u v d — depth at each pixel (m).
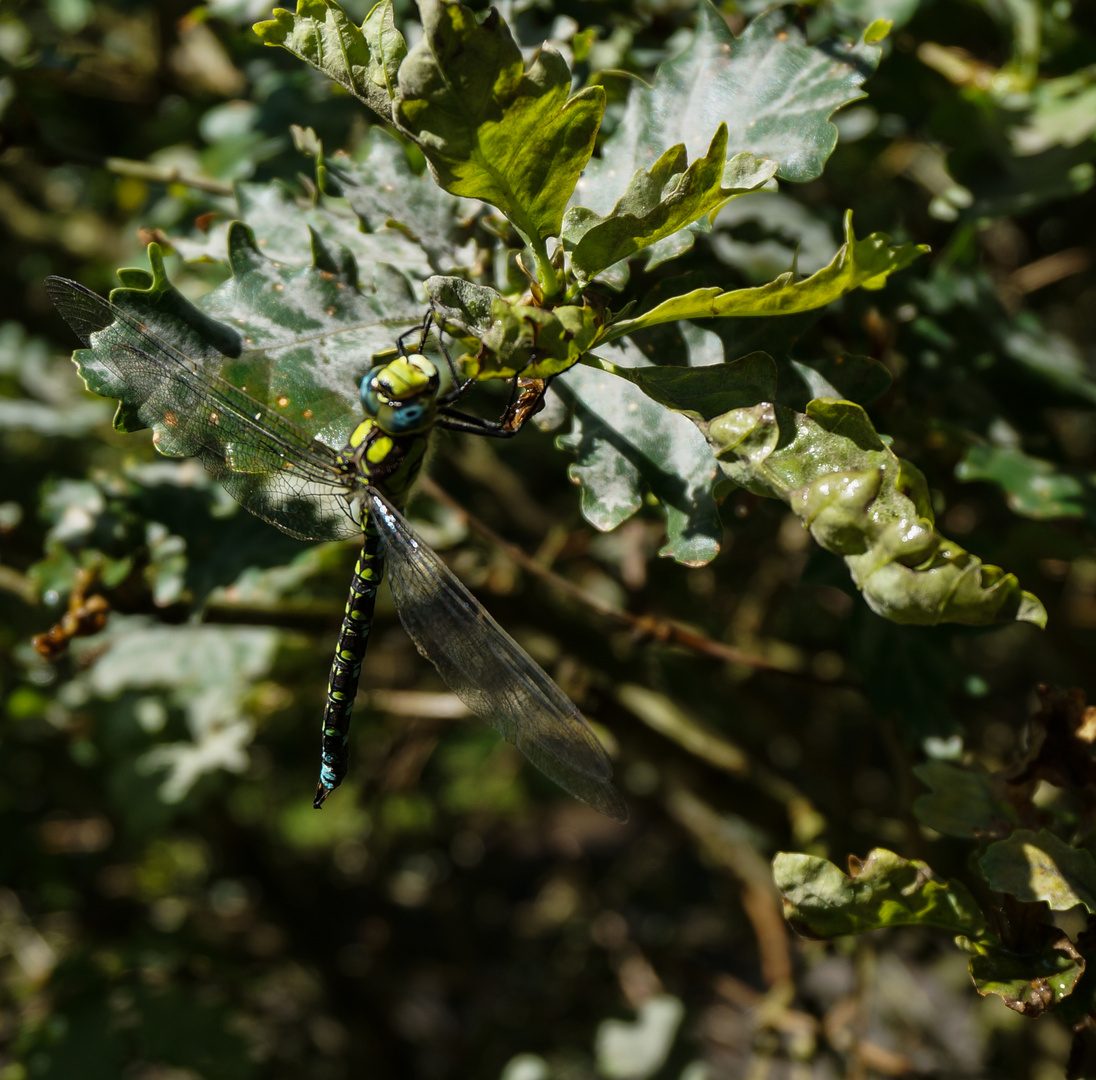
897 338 0.34
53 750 0.55
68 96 0.48
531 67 0.26
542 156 0.27
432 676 0.49
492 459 0.48
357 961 0.64
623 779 0.54
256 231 0.31
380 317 0.29
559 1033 0.56
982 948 0.28
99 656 0.40
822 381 0.29
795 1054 0.39
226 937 0.62
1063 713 0.29
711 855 0.50
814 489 0.27
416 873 0.68
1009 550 0.35
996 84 0.36
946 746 0.32
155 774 0.44
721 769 0.41
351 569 0.37
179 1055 0.45
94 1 0.45
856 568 0.27
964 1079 0.39
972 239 0.35
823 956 0.41
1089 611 0.46
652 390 0.28
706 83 0.29
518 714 0.30
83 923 0.61
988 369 0.34
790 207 0.36
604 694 0.40
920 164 0.47
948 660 0.32
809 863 0.28
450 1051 0.61
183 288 0.39
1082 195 0.40
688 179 0.27
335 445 0.29
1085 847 0.29
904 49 0.35
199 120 0.43
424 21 0.26
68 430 0.43
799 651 0.51
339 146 0.36
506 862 0.88
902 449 0.33
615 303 0.30
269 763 0.63
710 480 0.28
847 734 0.65
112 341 0.29
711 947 0.64
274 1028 0.61
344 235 0.30
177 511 0.34
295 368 0.29
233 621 0.37
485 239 0.30
